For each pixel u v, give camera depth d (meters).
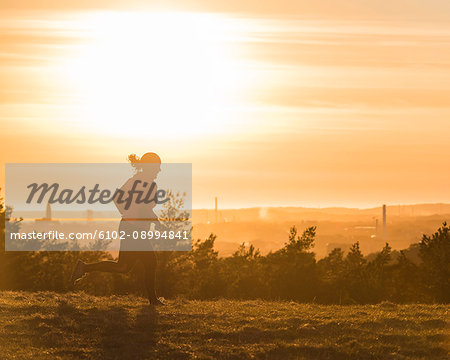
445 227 67.88
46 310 19.95
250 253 79.69
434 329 18.95
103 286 67.81
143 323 18.47
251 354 16.03
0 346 16.22
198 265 72.75
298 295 70.25
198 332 17.77
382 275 74.44
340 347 16.64
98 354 15.89
